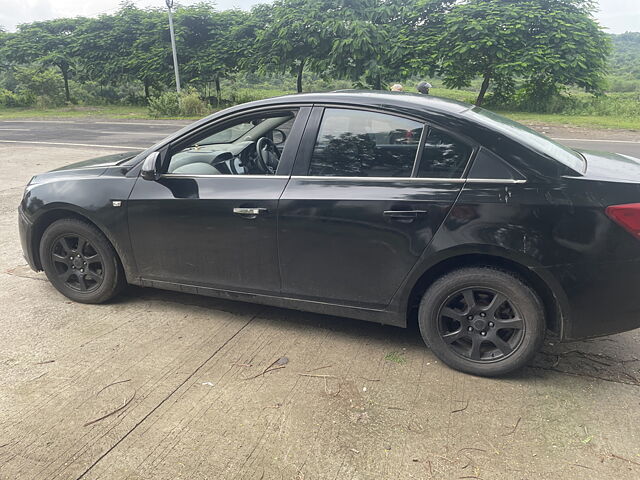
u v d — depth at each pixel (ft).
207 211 10.70
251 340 10.96
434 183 9.21
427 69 75.10
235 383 9.39
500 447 7.75
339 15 81.76
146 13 110.01
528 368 9.93
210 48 96.89
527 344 9.17
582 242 8.50
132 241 11.62
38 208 12.25
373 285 9.89
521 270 9.09
